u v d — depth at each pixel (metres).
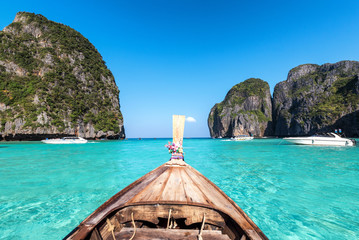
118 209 2.42
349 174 7.88
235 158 13.61
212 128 160.38
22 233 3.36
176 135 6.20
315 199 4.98
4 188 5.93
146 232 2.37
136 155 15.84
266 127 120.69
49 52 62.69
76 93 60.53
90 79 68.00
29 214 4.09
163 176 4.00
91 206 4.53
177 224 2.80
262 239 1.83
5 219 3.87
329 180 6.93
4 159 12.80
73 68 65.19
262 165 10.37
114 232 2.38
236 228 2.20
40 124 47.50
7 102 48.41
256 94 134.00
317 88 103.62
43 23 71.94
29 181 6.79
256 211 4.26
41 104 50.44
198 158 13.75
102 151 19.45
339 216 4.00
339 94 89.38
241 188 5.96
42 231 3.43
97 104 64.69
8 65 55.81
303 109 96.06
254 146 27.89
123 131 71.38
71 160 12.41
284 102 113.94
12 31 66.12
